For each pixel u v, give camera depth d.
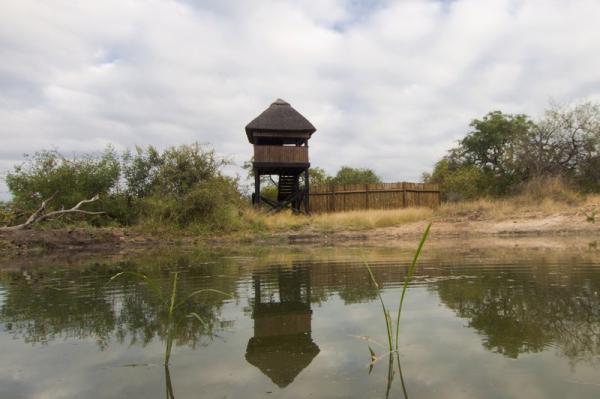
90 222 16.67
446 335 2.78
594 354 2.35
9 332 3.21
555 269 5.70
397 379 2.08
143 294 4.74
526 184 24.39
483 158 38.31
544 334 2.72
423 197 25.03
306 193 23.19
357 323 3.22
